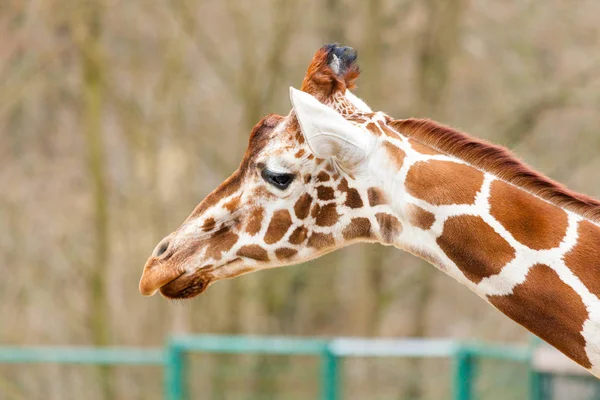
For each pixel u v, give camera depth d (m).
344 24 46.25
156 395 38.44
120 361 32.88
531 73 44.75
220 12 47.28
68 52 46.16
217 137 47.91
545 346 25.94
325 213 12.44
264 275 47.19
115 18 47.34
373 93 42.91
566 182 44.56
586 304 11.30
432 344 29.11
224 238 12.87
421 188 11.93
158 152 47.06
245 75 44.84
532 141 45.22
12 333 49.91
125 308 48.09
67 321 50.16
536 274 11.49
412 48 45.78
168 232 47.09
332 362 30.34
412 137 12.25
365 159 12.16
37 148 51.12
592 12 45.12
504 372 27.53
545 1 45.34
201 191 48.06
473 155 11.99
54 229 50.81
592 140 43.81
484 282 11.73
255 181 12.70
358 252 49.31
